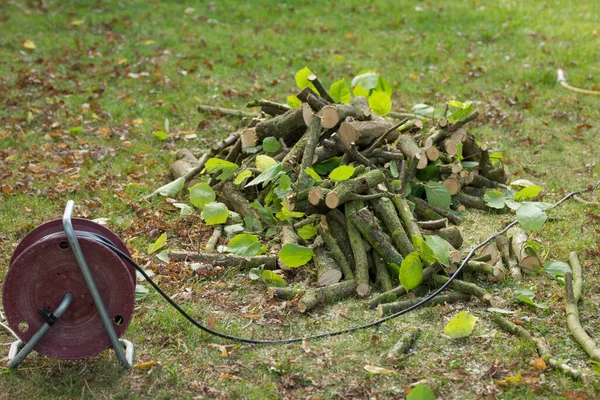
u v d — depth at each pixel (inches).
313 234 225.0
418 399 152.3
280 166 223.9
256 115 355.9
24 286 162.9
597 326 188.1
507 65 442.9
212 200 242.5
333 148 241.9
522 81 416.2
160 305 199.6
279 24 526.3
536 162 310.5
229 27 517.7
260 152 263.9
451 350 178.5
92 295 162.7
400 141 256.4
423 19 536.7
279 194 231.8
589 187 278.1
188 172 278.8
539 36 498.0
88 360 175.0
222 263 219.6
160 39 485.1
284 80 419.8
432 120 305.9
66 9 547.5
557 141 334.3
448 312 195.9
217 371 171.2
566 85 406.6
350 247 218.1
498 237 227.8
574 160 313.0
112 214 259.4
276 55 462.3
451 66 442.9
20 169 297.4
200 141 333.7
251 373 170.7
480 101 384.2
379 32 511.8
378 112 269.3
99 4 558.6
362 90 293.6
